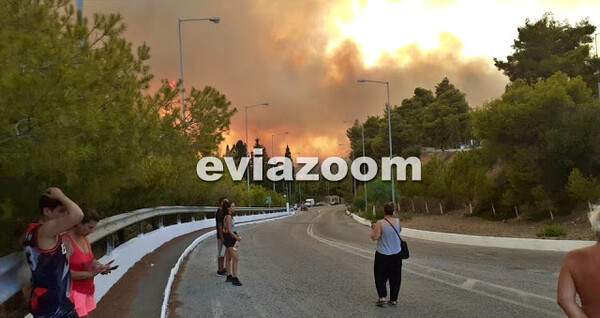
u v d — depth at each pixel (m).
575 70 55.16
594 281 3.22
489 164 35.59
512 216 33.88
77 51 6.84
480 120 32.91
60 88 5.81
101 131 7.21
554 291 9.99
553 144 28.23
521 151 30.17
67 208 4.16
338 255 16.78
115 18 7.96
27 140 5.54
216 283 11.23
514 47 63.75
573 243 17.28
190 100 19.11
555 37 61.22
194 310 8.66
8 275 4.63
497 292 9.98
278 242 22.75
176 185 21.59
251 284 11.13
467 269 13.25
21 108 5.32
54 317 4.11
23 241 4.25
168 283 10.05
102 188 8.76
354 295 9.89
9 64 5.34
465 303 9.02
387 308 8.73
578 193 25.92
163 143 15.59
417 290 10.30
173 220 26.53
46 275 4.10
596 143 27.38
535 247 18.56
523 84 36.59
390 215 9.09
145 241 14.59
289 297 9.72
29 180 6.54
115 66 7.94
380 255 8.93
